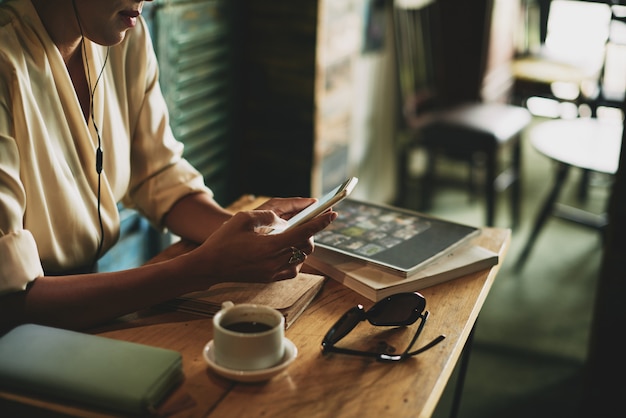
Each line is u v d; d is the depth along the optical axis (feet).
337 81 8.78
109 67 4.42
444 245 4.33
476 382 7.57
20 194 3.60
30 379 2.98
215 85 7.77
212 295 3.74
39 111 3.83
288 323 3.62
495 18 12.09
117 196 4.65
